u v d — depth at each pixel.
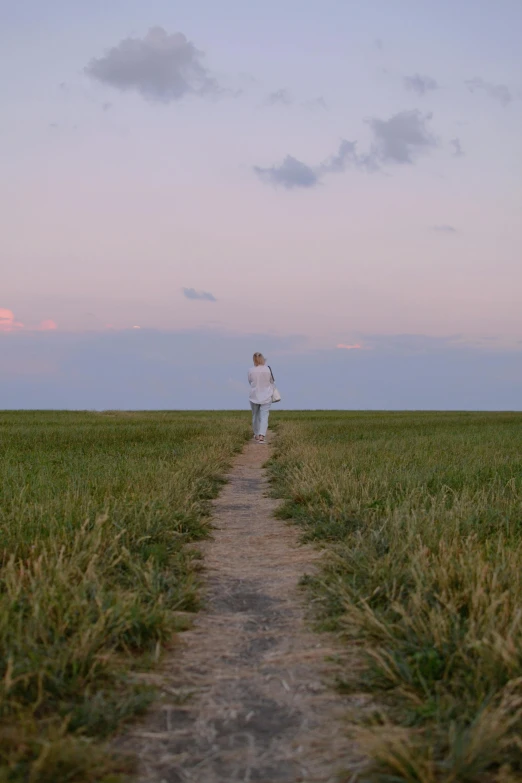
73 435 16.88
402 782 2.69
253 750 2.99
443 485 8.30
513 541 5.95
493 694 3.27
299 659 3.99
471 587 4.36
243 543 6.97
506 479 9.29
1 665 3.52
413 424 23.48
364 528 6.85
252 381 18.41
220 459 12.95
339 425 22.52
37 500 7.40
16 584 4.59
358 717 3.27
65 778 2.71
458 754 2.77
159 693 3.53
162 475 9.30
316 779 2.77
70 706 3.27
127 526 6.42
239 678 3.74
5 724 3.07
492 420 27.84
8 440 15.48
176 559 5.97
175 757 2.92
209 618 4.75
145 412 37.88
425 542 5.80
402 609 4.18
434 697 3.36
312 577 5.51
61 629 3.88
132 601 4.45
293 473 10.42
